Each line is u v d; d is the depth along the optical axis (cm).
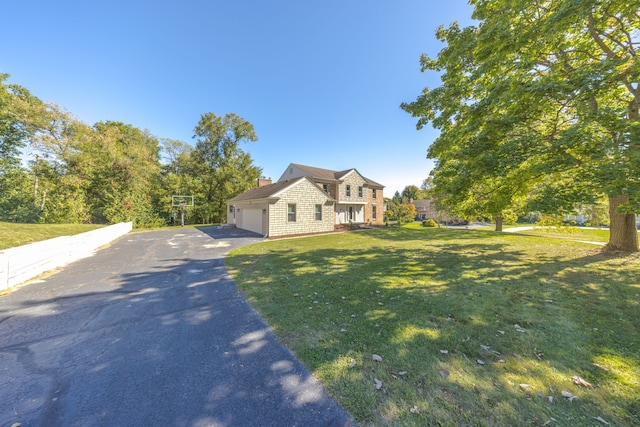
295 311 382
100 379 231
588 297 421
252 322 349
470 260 726
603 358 250
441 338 293
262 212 1550
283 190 1484
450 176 711
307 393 209
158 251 948
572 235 1513
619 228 761
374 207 2623
